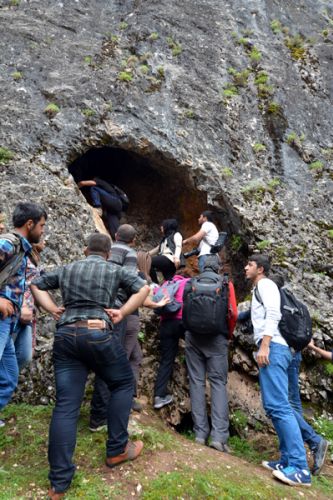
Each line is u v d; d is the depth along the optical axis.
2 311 3.54
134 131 7.53
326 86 9.69
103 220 7.32
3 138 6.89
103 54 8.71
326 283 6.56
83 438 4.02
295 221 7.24
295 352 4.45
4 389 3.76
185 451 4.06
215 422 4.61
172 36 9.48
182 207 8.59
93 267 3.70
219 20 10.25
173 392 5.29
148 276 5.44
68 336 3.51
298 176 7.99
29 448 3.94
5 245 3.55
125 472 3.62
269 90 9.00
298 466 3.99
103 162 8.88
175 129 7.82
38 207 3.88
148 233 8.67
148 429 4.23
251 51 9.83
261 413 5.34
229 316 4.79
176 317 5.10
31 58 8.19
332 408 5.60
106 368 3.56
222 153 7.89
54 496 3.30
